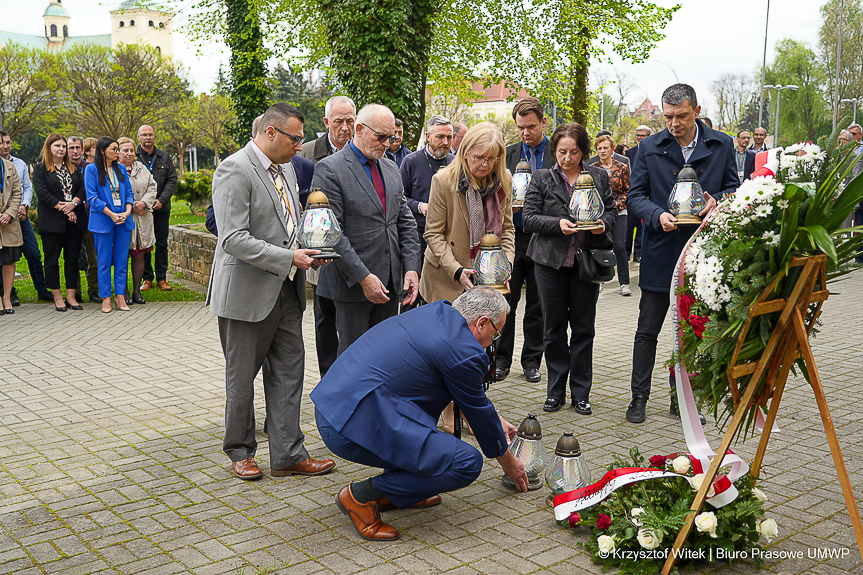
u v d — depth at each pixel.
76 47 40.91
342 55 10.77
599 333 8.03
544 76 18.03
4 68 40.25
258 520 3.59
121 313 9.34
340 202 4.51
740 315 2.82
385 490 3.38
